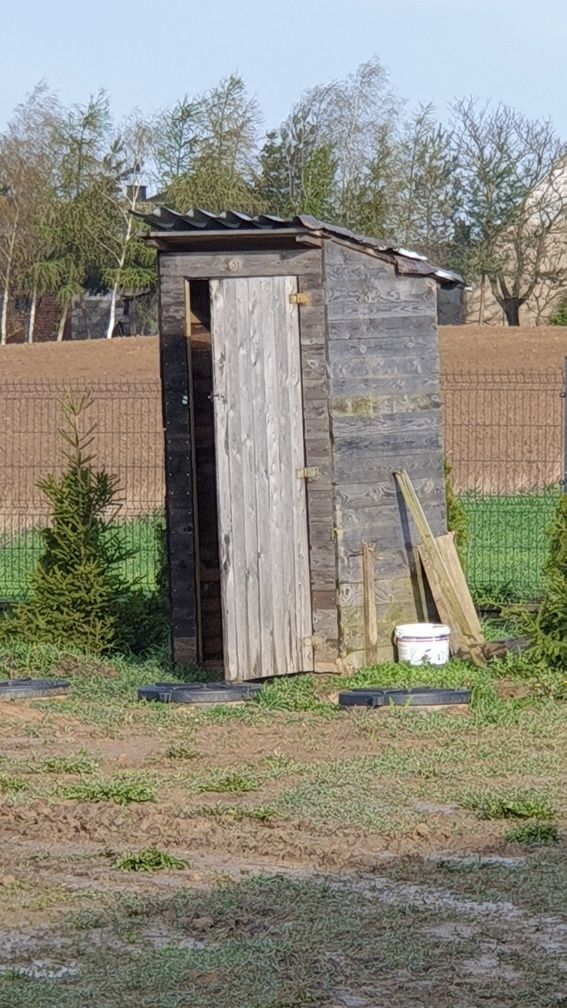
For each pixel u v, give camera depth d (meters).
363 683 14.84
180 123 90.62
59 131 92.25
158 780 11.10
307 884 8.23
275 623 15.14
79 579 16.81
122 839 9.41
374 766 11.39
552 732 12.64
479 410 38.06
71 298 91.12
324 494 15.40
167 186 90.94
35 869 8.72
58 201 91.12
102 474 17.30
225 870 8.66
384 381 15.77
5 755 12.15
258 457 14.98
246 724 13.31
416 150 84.69
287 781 11.05
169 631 16.77
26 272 91.69
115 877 8.51
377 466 15.72
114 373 49.53
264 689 14.42
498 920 7.65
